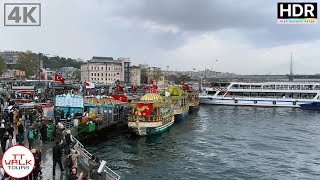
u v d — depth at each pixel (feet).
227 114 335.26
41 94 231.09
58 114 152.05
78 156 75.56
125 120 211.41
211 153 158.51
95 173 63.82
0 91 264.11
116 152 152.97
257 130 231.30
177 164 136.67
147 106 190.70
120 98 219.00
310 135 213.05
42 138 105.40
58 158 73.10
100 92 293.23
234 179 119.14
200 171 127.75
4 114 110.22
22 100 181.27
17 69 563.89
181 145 174.60
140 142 177.99
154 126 189.57
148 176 119.34
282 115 329.11
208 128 236.84
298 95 408.26
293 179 120.78
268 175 124.98
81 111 171.01
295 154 159.74
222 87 452.35
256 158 150.41
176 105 274.36
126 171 124.36
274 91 419.33
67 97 171.83
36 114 121.80
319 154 160.35
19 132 89.71
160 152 156.97
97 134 169.48
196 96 379.14
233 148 170.71
